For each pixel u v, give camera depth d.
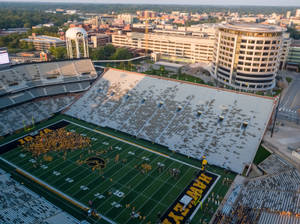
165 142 96.06
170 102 111.31
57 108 123.75
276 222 58.53
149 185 75.25
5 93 118.19
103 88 130.50
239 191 72.75
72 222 61.88
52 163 84.62
